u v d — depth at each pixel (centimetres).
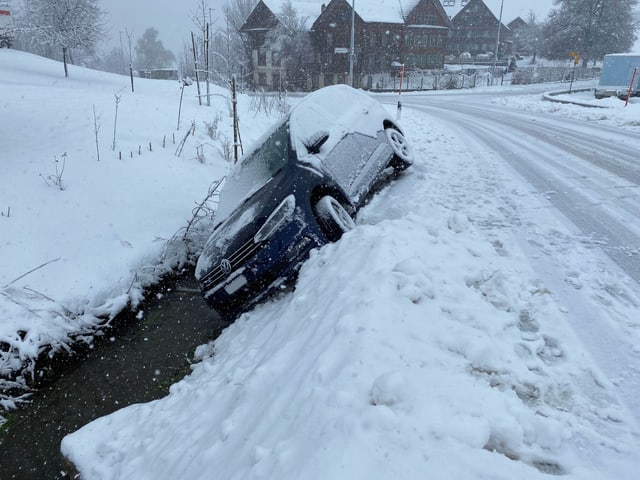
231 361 418
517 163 938
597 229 566
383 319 332
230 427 304
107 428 402
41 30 1783
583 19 5109
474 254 482
